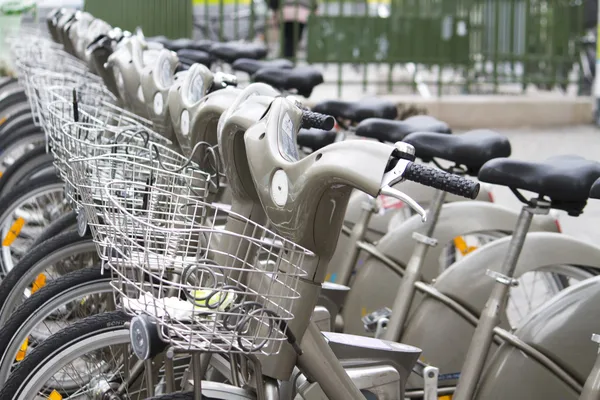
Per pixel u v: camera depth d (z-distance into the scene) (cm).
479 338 352
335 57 1193
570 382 348
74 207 346
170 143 370
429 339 400
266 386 262
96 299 361
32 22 938
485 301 398
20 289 390
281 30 1182
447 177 228
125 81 433
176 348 246
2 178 529
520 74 1326
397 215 510
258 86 285
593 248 392
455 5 1209
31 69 557
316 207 246
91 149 360
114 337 317
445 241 450
